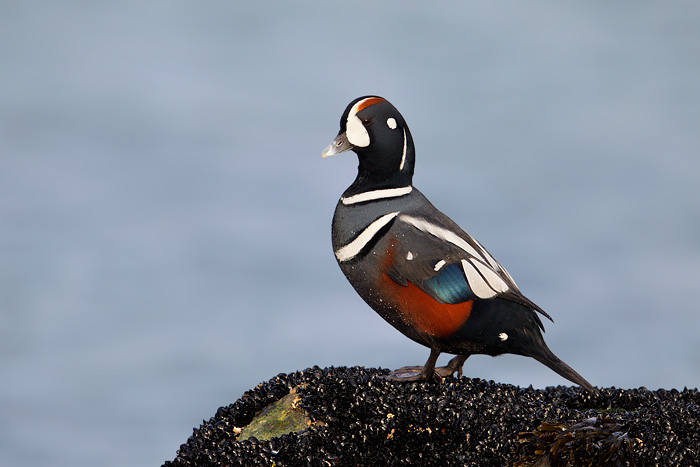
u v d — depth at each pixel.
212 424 11.61
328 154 12.44
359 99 12.55
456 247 11.88
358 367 12.66
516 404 11.05
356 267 12.26
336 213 12.66
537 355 11.89
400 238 11.94
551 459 9.78
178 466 10.59
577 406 12.20
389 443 10.38
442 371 12.66
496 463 10.05
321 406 11.16
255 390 11.93
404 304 11.98
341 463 10.26
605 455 9.63
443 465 10.08
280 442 10.53
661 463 10.02
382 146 12.31
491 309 11.69
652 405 11.55
